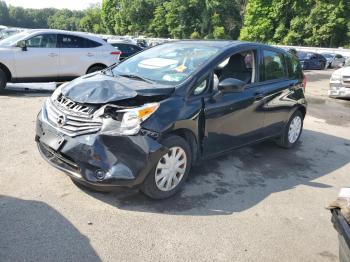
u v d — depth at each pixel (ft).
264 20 203.21
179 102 13.69
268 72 19.02
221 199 14.42
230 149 16.84
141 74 15.79
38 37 32.81
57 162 13.14
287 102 20.17
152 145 12.53
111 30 330.13
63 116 12.89
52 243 10.72
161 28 273.13
